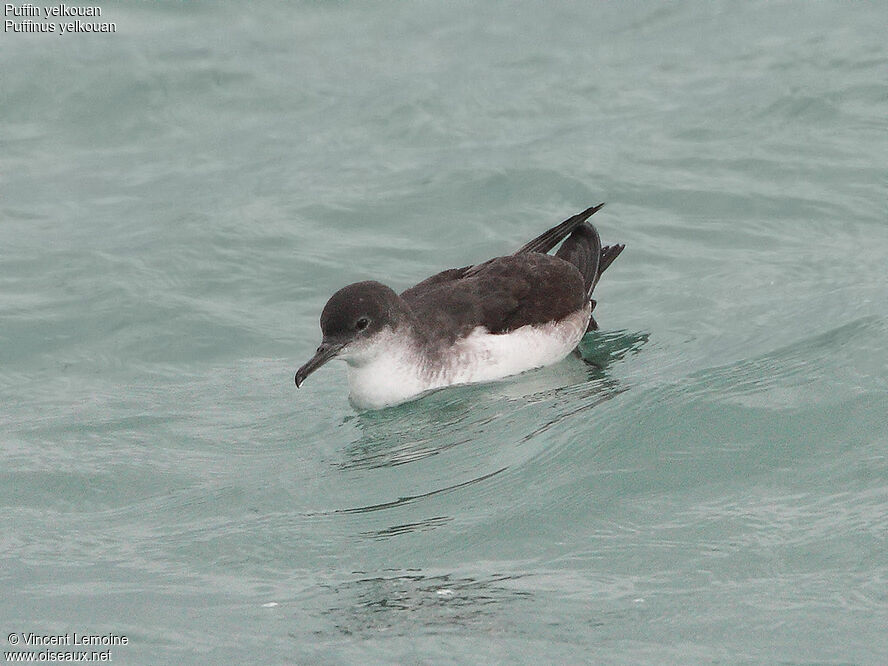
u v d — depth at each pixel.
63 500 16.14
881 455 14.81
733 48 31.06
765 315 20.17
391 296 19.11
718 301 21.28
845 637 11.82
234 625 12.89
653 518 14.20
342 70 31.61
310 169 27.58
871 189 24.83
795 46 30.62
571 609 12.64
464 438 17.34
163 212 26.00
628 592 12.84
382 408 19.09
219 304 22.72
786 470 14.84
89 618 13.18
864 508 13.78
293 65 31.83
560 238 21.56
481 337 19.66
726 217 24.53
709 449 15.55
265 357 21.08
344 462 16.97
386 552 14.23
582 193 25.77
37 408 19.17
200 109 30.16
